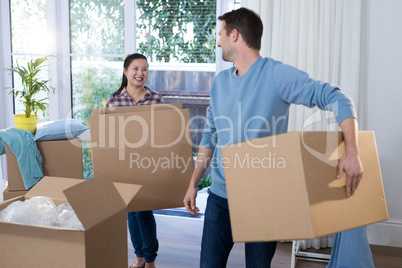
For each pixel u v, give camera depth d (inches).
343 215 45.9
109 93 138.8
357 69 110.3
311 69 110.8
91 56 138.3
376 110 114.7
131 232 96.1
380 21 111.4
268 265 58.2
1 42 144.9
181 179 80.0
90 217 50.1
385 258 107.8
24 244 50.7
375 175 49.4
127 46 135.2
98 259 51.8
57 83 140.8
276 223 45.8
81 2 136.6
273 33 112.7
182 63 137.7
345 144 45.8
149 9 135.9
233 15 58.7
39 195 62.9
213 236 61.9
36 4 141.0
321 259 105.1
